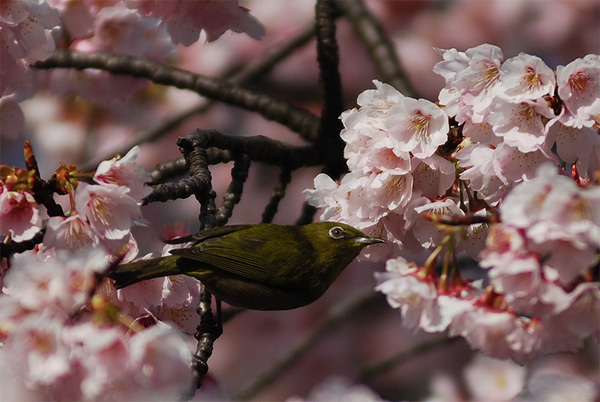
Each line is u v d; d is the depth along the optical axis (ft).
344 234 28.86
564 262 17.94
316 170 48.21
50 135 46.39
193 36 33.24
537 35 44.19
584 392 21.68
